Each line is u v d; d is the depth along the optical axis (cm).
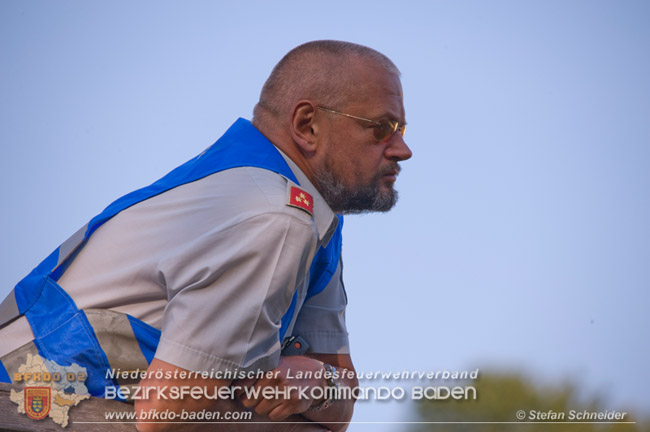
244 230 822
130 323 858
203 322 792
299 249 836
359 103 987
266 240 818
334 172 994
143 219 891
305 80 998
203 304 797
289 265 826
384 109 994
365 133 991
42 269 923
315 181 997
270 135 1000
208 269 805
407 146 1016
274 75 1031
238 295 807
